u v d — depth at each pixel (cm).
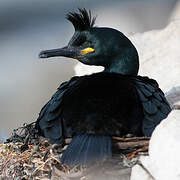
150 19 2570
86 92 1061
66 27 2727
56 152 1042
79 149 981
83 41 1239
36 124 1104
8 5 2873
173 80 1465
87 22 1235
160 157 930
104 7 2694
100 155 971
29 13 2856
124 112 1028
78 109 1036
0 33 2670
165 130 945
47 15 2848
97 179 1013
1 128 2025
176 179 900
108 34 1227
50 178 1060
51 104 1079
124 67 1232
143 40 1653
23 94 2134
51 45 2564
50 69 2200
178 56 1544
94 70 1616
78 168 1016
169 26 1681
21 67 2309
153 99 1070
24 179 1082
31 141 1121
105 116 1019
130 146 1011
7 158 1120
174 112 973
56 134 1034
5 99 2116
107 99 1041
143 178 957
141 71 1535
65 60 2212
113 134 1009
